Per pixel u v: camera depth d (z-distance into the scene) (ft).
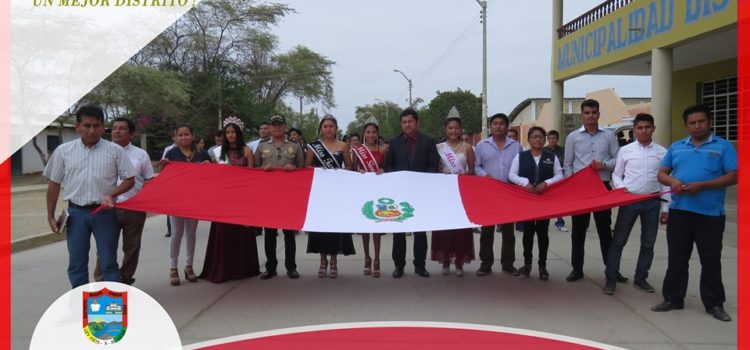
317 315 17.04
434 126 164.96
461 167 21.83
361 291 19.86
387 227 17.89
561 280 21.22
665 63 35.91
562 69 52.13
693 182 16.08
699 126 16.12
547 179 21.16
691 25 32.45
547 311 17.29
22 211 45.11
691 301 18.11
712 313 16.48
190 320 16.61
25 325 16.14
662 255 25.32
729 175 15.69
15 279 22.00
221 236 21.12
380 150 26.58
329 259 25.52
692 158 16.31
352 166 23.00
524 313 17.11
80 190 16.24
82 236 16.29
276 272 22.68
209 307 17.95
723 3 29.78
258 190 19.16
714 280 16.34
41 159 100.37
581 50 47.73
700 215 16.35
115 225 16.90
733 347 14.10
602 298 18.69
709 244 16.30
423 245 21.94
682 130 51.37
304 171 20.17
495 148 22.44
